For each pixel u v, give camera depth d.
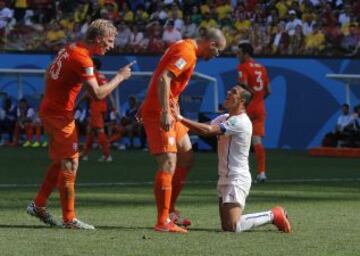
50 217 24.42
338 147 63.06
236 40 71.75
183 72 23.78
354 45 69.00
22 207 29.08
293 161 55.94
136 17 75.62
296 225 25.17
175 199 25.23
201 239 21.89
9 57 75.56
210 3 76.00
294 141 69.62
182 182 25.30
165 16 75.69
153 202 31.27
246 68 40.72
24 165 49.84
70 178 24.08
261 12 73.38
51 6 78.56
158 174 23.69
